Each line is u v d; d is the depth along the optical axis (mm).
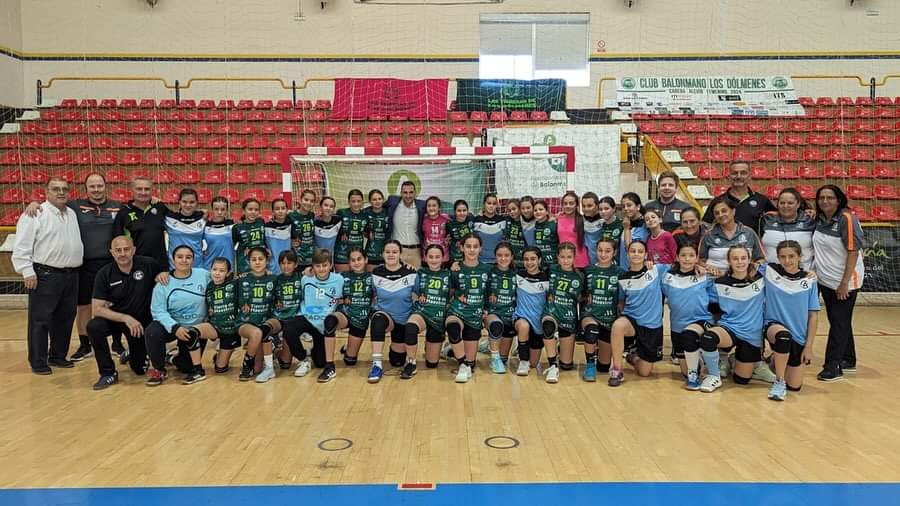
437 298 5148
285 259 5086
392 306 5211
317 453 3365
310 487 2941
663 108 11945
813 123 11570
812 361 5602
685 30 12516
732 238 4988
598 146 9539
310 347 6125
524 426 3814
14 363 5582
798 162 10859
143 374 5160
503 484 2977
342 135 11164
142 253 5660
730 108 11891
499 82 12000
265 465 3203
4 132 11109
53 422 3912
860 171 10750
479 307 5129
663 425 3842
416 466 3186
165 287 4926
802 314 4527
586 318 5090
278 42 12492
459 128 11164
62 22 12266
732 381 4926
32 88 12328
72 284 5371
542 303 5145
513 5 12578
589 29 12617
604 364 5230
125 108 11781
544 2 12570
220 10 12422
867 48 12359
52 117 11656
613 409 4172
